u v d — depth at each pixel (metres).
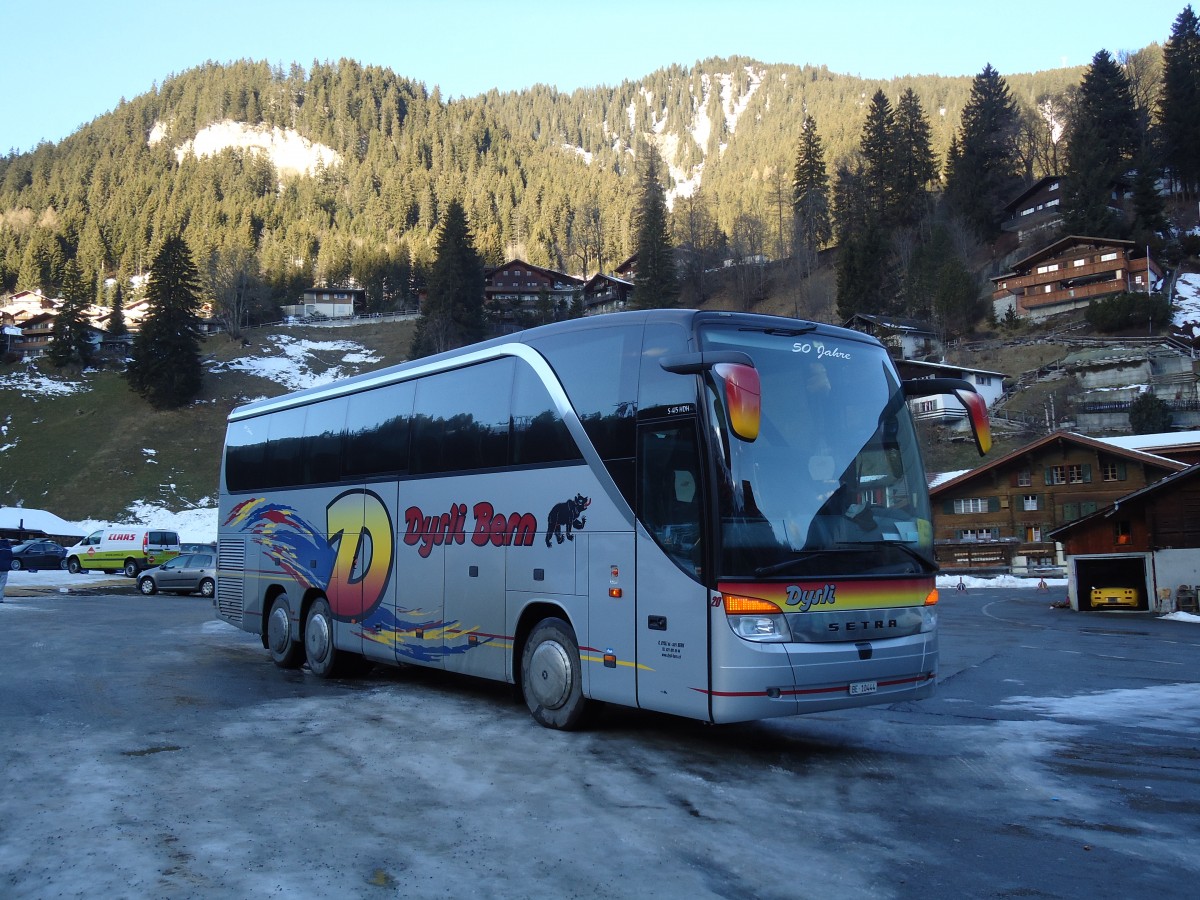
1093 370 74.06
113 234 195.88
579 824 5.87
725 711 6.96
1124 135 104.62
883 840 5.66
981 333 88.75
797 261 116.12
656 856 5.29
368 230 189.88
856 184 117.00
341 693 11.09
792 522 7.38
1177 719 10.06
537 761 7.57
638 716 9.63
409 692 11.16
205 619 22.17
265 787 6.66
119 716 9.34
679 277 127.81
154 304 93.81
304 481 13.09
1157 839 5.74
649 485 7.79
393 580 11.00
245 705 10.15
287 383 105.69
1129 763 7.86
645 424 7.89
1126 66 125.38
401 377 11.34
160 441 85.81
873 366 8.40
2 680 11.69
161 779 6.82
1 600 26.91
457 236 102.94
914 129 113.56
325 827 5.73
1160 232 92.31
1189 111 99.94
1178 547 30.16
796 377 7.87
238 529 14.83
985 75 114.56
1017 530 52.91
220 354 115.38
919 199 108.69
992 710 10.66
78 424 89.12
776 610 7.15
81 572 44.66
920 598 8.01
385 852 5.29
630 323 8.26
